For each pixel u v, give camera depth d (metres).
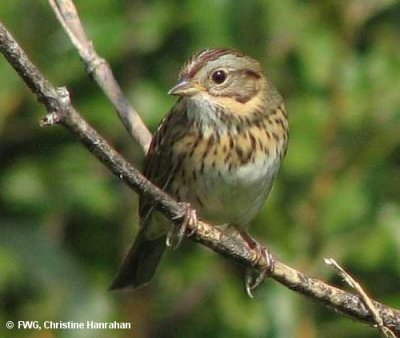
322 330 13.80
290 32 14.05
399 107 13.99
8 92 14.20
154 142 11.77
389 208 13.88
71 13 11.29
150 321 14.27
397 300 13.98
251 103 11.74
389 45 14.31
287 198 13.88
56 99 9.15
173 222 10.02
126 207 14.46
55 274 13.84
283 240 13.77
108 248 14.53
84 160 14.52
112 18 14.18
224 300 14.15
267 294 13.53
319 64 14.04
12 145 14.55
